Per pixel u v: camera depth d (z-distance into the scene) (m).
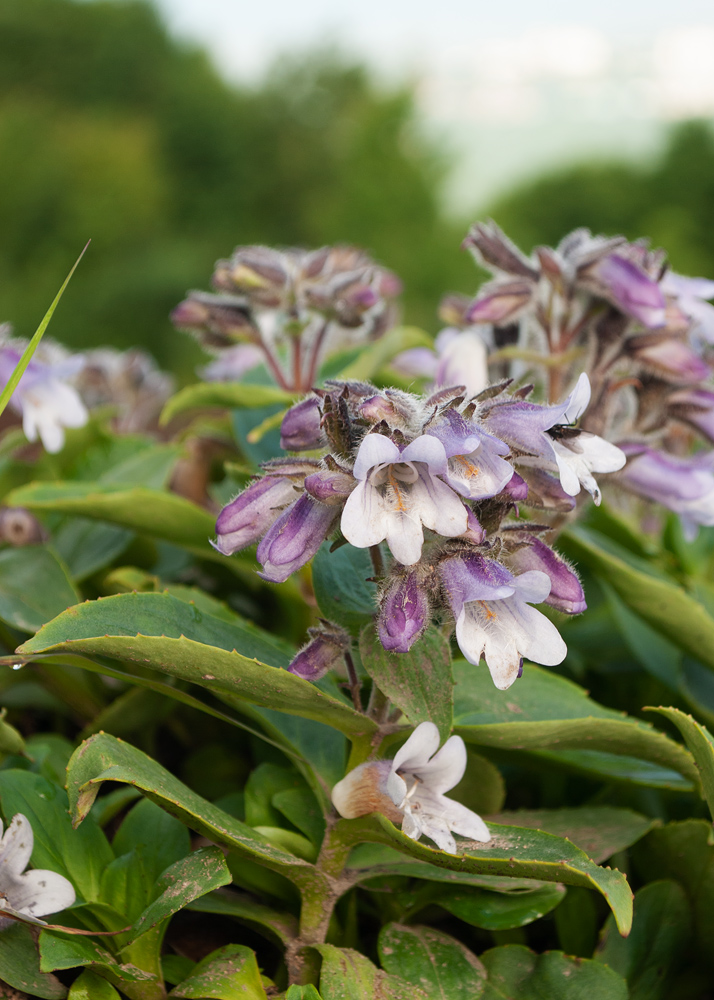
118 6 7.12
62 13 7.08
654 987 0.39
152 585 0.43
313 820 0.38
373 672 0.36
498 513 0.35
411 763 0.35
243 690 0.36
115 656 0.36
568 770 0.41
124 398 0.73
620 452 0.37
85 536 0.48
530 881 0.38
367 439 0.34
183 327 0.49
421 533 0.34
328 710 0.36
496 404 0.36
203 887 0.35
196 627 0.37
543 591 0.34
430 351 0.58
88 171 5.63
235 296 0.49
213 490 0.53
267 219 6.54
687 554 0.51
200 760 0.43
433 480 0.34
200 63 7.07
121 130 6.25
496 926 0.37
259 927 0.38
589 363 0.43
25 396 0.46
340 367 0.55
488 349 0.45
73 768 0.36
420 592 0.35
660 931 0.39
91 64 6.98
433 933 0.38
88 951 0.36
